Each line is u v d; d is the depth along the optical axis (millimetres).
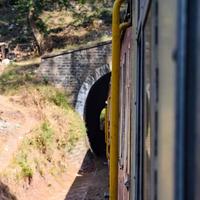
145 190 3188
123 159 6969
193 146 1460
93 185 24141
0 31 38750
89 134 34812
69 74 31031
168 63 1758
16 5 39781
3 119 25750
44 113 28172
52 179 24344
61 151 26953
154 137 2260
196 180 1435
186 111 1504
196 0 1482
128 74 6227
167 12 1836
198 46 1459
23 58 34844
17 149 22875
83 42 34312
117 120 5832
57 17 37875
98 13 37688
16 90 29828
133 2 5293
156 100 2193
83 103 30906
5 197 18594
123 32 7051
